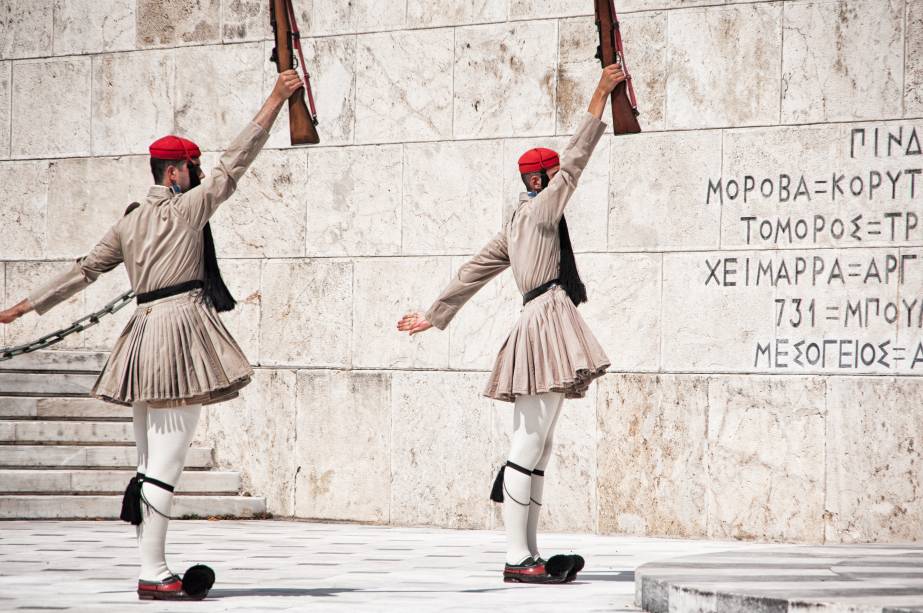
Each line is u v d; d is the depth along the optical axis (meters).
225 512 14.59
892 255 12.34
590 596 8.10
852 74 12.59
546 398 8.79
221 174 8.11
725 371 12.91
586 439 13.42
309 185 15.02
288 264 15.05
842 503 12.39
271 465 14.93
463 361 14.11
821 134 12.68
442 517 14.10
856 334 12.43
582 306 13.53
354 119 14.84
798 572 8.06
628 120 8.78
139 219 8.07
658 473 13.11
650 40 13.39
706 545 12.09
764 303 12.80
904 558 9.17
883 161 12.43
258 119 8.22
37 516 13.55
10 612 7.08
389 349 14.48
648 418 13.19
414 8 14.59
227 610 7.21
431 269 14.37
